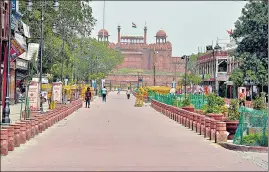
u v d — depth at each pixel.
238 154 18.61
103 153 18.33
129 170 14.50
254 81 63.31
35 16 59.81
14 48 27.39
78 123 33.97
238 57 63.59
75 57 77.44
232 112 24.39
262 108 26.69
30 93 32.88
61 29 66.94
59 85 47.62
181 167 15.23
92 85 104.31
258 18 59.88
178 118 35.47
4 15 38.56
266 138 19.62
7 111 22.64
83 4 69.50
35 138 23.64
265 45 61.12
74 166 15.23
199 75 107.69
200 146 20.97
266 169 15.09
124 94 131.62
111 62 126.75
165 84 172.88
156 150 19.39
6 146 17.53
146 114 46.66
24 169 14.69
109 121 36.22
